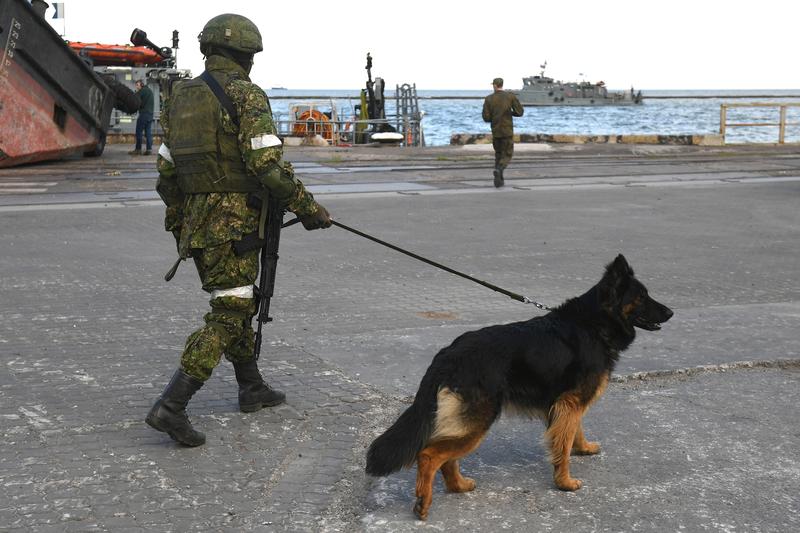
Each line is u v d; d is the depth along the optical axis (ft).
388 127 123.03
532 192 59.00
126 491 14.05
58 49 71.67
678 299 28.99
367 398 18.76
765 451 16.33
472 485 14.53
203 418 17.53
